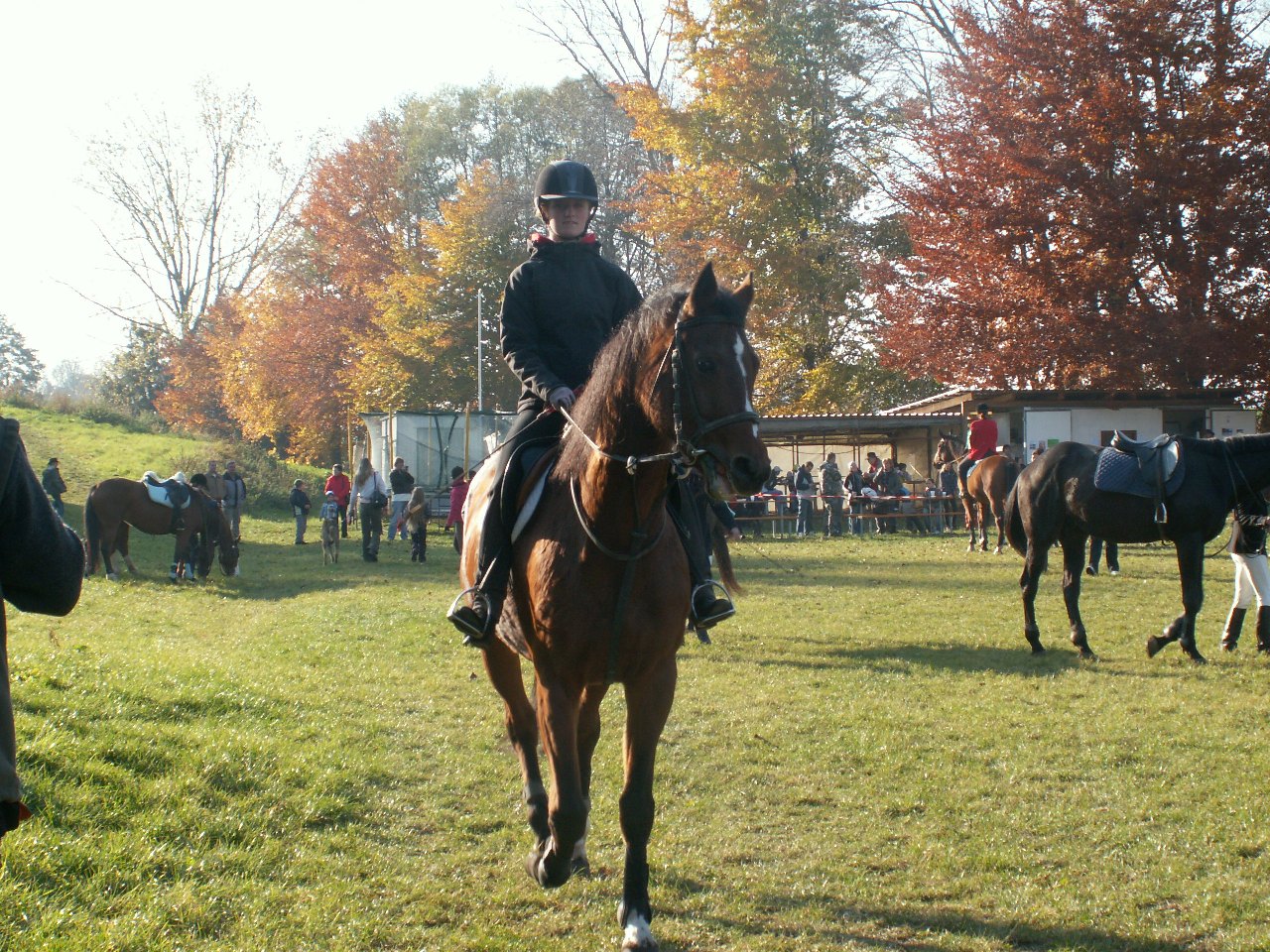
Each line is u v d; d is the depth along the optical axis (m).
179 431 42.22
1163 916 4.23
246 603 15.11
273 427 44.59
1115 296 27.55
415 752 6.69
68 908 3.92
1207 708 7.50
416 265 41.50
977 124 27.98
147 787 5.17
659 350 3.74
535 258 4.91
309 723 7.09
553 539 4.07
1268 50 26.50
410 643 10.89
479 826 5.39
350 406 42.50
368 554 21.59
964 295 28.97
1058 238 27.59
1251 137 25.66
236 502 25.48
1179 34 25.94
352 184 44.78
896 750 6.61
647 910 3.97
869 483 27.69
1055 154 26.66
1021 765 6.25
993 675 8.85
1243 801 5.49
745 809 5.60
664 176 32.72
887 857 4.90
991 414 27.97
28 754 5.11
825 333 33.41
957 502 27.72
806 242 33.09
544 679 4.11
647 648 3.99
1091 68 26.66
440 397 41.12
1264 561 9.50
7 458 2.42
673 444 3.68
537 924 4.22
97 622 12.40
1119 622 11.58
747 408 3.51
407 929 4.14
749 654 10.02
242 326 45.34
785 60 33.03
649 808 4.02
